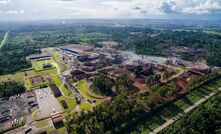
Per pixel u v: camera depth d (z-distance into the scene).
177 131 153.12
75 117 172.62
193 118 160.50
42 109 199.00
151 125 167.38
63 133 161.00
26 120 181.25
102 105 186.50
